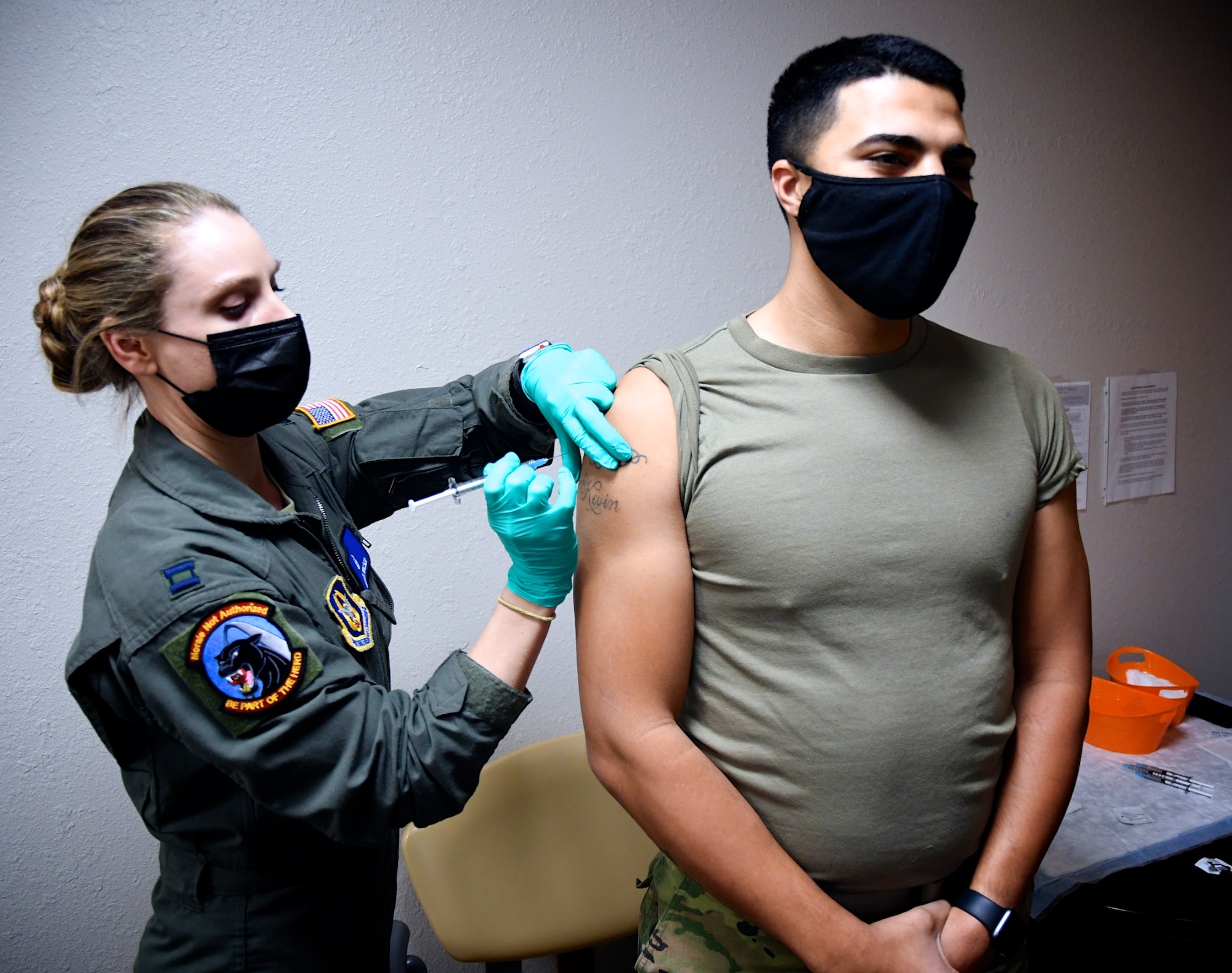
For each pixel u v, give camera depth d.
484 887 1.37
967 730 0.85
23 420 1.24
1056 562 0.93
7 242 1.19
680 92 1.53
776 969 0.90
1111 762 1.68
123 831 1.42
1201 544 2.28
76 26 1.17
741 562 0.83
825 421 0.83
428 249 1.41
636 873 1.42
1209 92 2.05
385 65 1.33
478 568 1.56
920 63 0.79
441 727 0.84
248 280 0.81
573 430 0.88
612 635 0.84
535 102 1.43
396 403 1.16
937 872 0.89
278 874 0.91
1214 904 1.31
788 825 0.86
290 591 0.86
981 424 0.87
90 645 0.79
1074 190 1.92
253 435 0.92
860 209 0.78
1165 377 2.13
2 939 1.37
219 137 1.26
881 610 0.82
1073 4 1.83
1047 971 1.42
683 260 1.60
